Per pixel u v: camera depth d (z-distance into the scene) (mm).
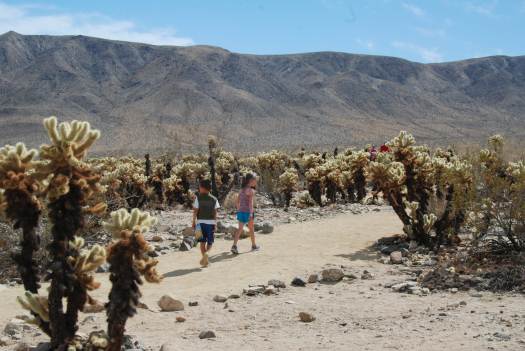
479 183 10672
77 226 4965
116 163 30156
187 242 12812
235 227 14133
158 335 6703
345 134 195375
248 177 11648
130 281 4762
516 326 6344
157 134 170125
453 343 5859
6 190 4953
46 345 5508
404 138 11781
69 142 4863
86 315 7613
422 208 11570
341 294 8430
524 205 9766
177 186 23922
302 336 6477
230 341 6355
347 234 13336
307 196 22406
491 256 9984
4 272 10695
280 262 10547
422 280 8977
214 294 8586
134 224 4820
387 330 6547
